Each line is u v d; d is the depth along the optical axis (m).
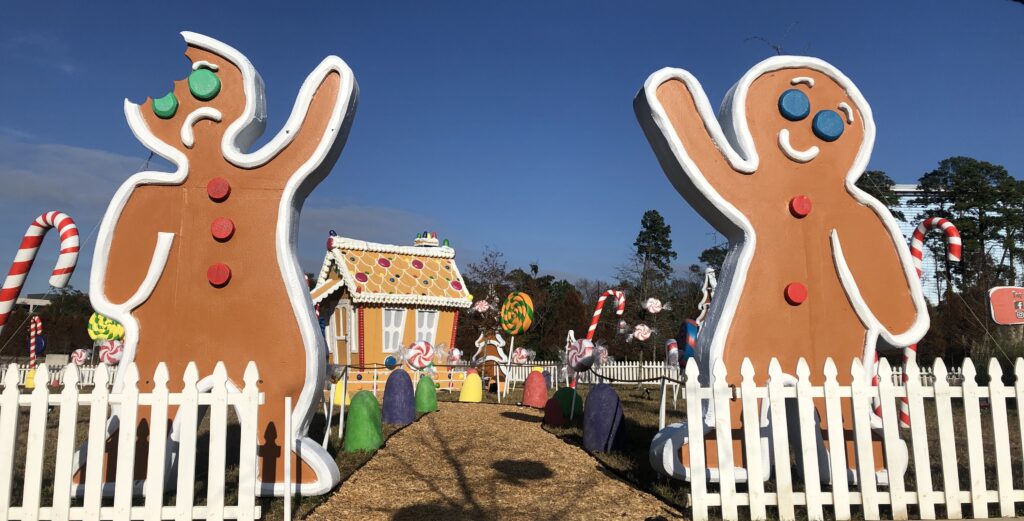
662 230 46.06
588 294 43.91
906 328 6.28
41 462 4.60
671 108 6.41
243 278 6.07
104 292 5.97
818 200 6.43
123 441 4.64
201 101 6.27
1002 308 6.92
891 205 39.62
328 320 19.03
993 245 39.03
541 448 8.57
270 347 5.97
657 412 12.67
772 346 6.17
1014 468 7.30
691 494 5.08
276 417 5.89
